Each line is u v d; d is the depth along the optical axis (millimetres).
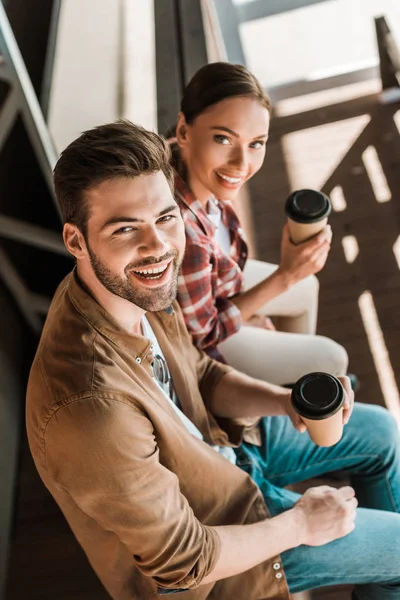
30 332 2383
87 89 2258
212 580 1146
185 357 1354
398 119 3236
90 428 971
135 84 2377
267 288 1620
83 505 1045
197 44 2625
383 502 1536
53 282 2330
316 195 1510
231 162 1416
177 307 1313
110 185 918
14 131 1920
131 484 1005
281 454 1536
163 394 1130
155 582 1127
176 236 987
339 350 1658
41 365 1030
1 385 2105
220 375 1451
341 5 3895
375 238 2715
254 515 1274
